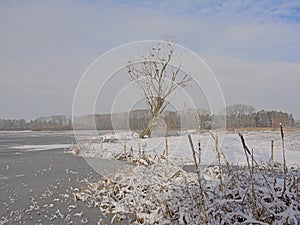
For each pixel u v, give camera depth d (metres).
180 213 4.43
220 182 4.73
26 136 47.62
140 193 6.24
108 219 5.63
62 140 33.44
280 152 15.80
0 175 10.69
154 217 4.89
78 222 5.51
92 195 7.25
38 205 6.63
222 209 4.35
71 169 11.75
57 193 7.71
